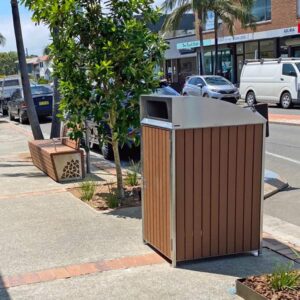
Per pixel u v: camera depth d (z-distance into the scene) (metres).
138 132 5.20
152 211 3.63
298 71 16.62
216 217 3.41
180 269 3.33
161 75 5.16
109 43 4.79
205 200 3.36
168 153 3.28
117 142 5.23
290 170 6.97
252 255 3.57
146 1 5.05
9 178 6.56
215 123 3.29
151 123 3.47
